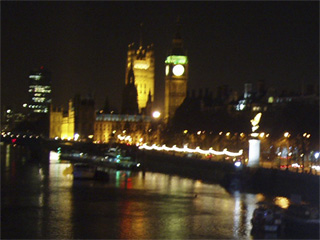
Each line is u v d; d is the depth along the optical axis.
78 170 181.00
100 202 131.38
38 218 111.94
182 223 107.81
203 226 105.50
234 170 164.75
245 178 153.00
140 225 106.25
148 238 96.56
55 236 97.50
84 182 172.00
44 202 130.50
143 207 125.00
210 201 133.38
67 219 111.00
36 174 194.88
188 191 151.00
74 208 123.06
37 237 97.06
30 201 131.75
